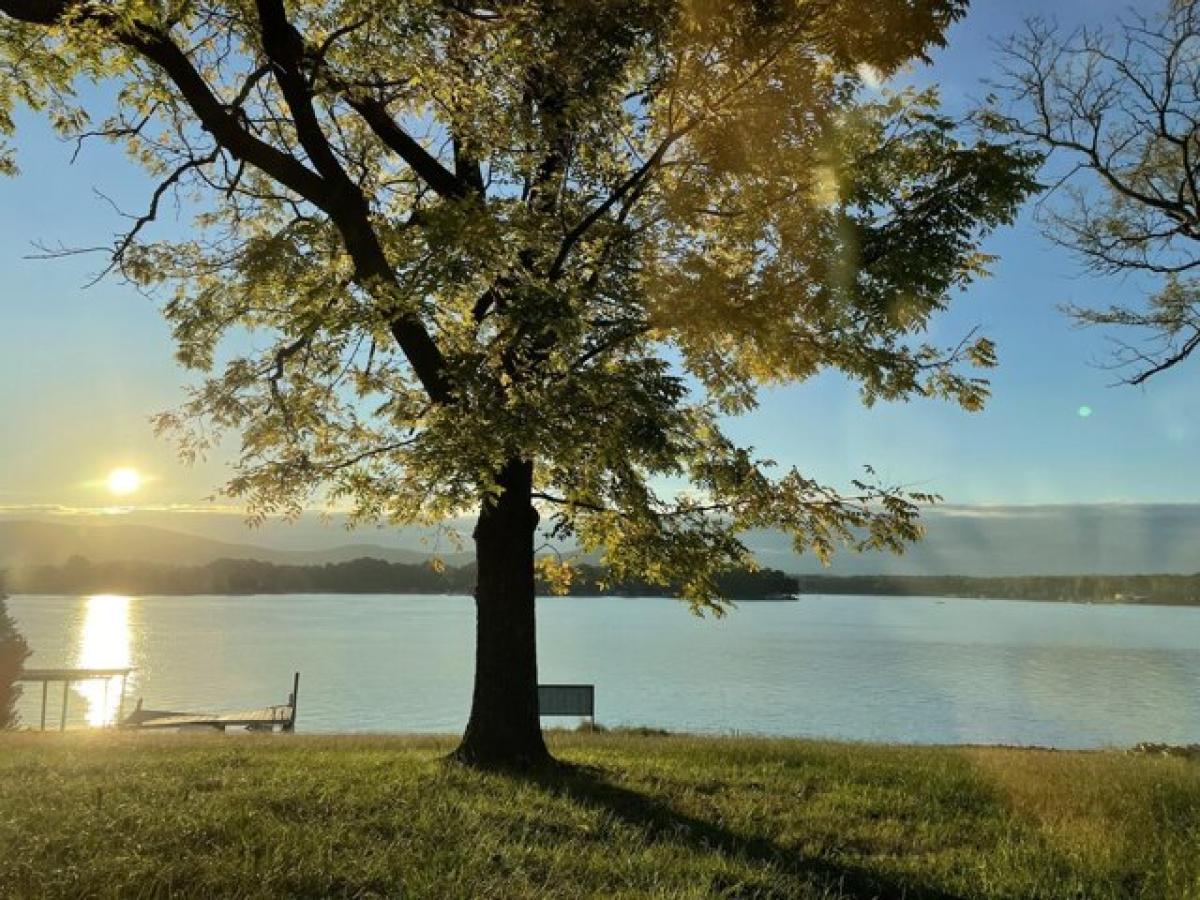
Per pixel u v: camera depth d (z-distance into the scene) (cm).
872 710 4759
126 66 991
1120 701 5238
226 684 6756
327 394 1189
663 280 926
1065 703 5122
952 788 911
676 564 1092
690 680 6284
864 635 12681
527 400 837
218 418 1191
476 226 811
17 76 996
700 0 749
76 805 685
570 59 870
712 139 869
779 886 579
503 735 998
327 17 1071
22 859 533
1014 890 598
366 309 860
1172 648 9994
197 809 675
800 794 869
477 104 1019
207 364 1209
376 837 631
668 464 901
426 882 535
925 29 738
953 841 719
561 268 966
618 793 841
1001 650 9550
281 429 1171
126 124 1179
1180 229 1742
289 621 16338
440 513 1080
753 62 809
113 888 492
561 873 575
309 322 913
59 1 868
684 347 1041
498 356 877
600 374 856
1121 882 619
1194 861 652
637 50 864
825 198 888
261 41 1028
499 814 712
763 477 1126
